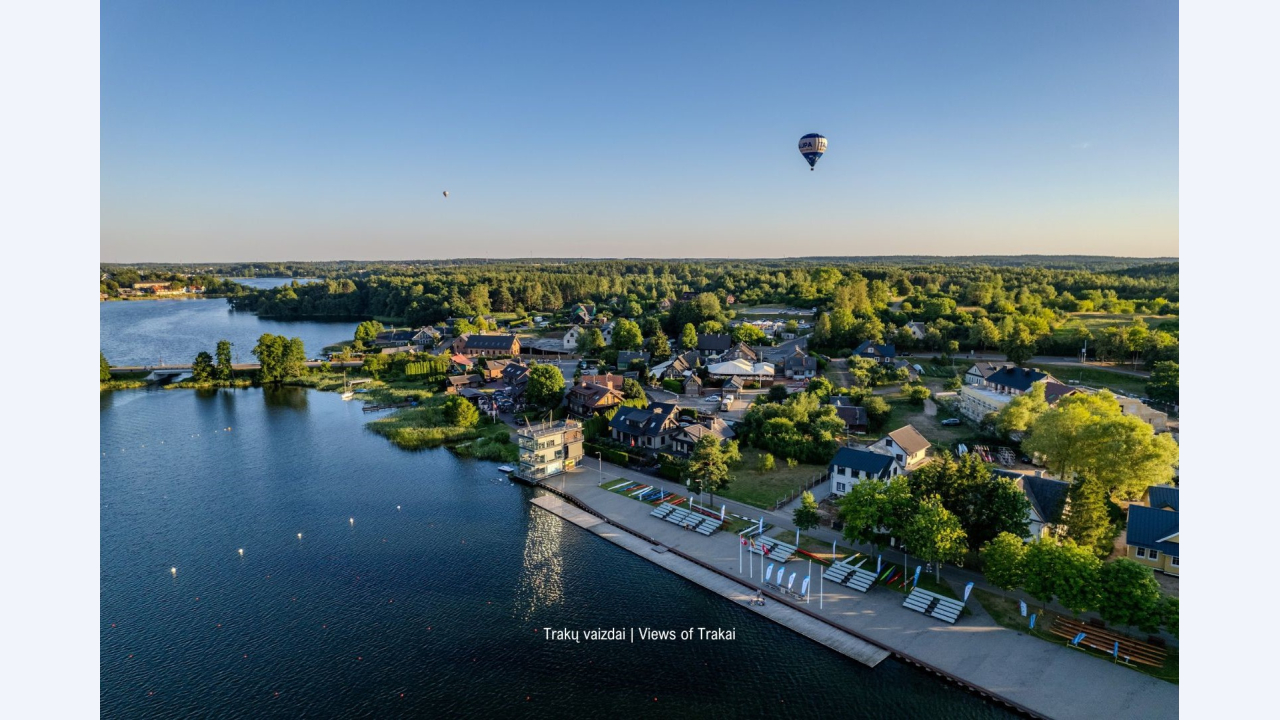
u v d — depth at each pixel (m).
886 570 63.53
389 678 50.94
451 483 91.12
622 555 69.69
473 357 193.62
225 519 78.69
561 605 60.31
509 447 105.25
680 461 91.62
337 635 56.16
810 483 86.81
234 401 143.50
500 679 50.72
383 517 79.44
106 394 150.50
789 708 47.28
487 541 73.06
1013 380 119.69
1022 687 47.22
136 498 85.12
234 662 52.72
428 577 65.38
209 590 62.97
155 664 52.50
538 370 128.25
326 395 149.75
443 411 121.25
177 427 120.31
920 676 49.72
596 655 53.25
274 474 94.44
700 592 62.25
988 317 190.25
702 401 134.25
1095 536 61.12
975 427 107.12
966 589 55.81
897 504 63.53
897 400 129.62
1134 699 45.56
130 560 68.62
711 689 49.34
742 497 83.19
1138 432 70.62
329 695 49.16
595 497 85.00
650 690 49.34
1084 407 83.81
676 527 75.44
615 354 181.75
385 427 117.75
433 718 46.84
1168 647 50.22
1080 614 54.94
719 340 183.12
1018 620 54.81
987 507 62.69
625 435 106.81
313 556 69.56
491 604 60.59
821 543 69.88
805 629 55.53
